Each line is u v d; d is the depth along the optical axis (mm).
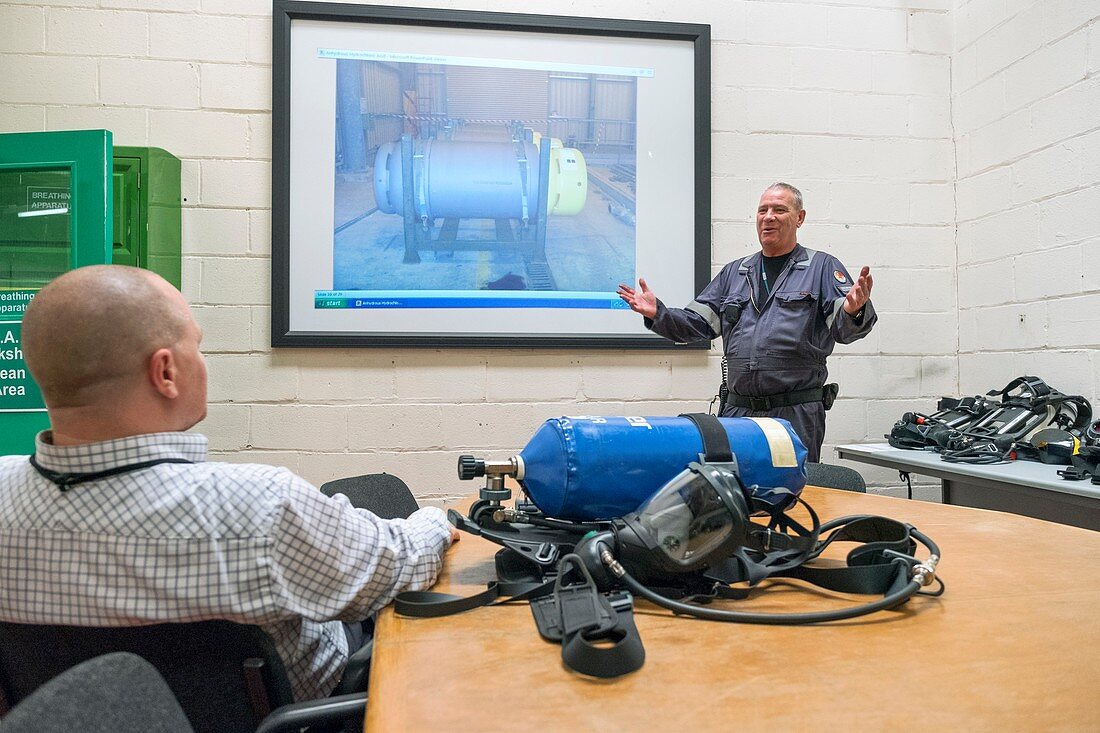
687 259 2832
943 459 2213
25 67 2572
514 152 2758
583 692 557
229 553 694
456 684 576
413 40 2707
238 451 2627
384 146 2693
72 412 698
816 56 2939
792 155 2920
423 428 2707
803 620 702
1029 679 571
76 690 412
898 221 2988
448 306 2717
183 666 691
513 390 2752
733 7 2895
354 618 811
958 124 3016
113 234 2371
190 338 764
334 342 2633
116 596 674
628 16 2834
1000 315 2791
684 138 2840
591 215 2795
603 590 772
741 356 2459
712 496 770
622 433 877
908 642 654
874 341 2963
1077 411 2309
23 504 690
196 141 2633
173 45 2623
